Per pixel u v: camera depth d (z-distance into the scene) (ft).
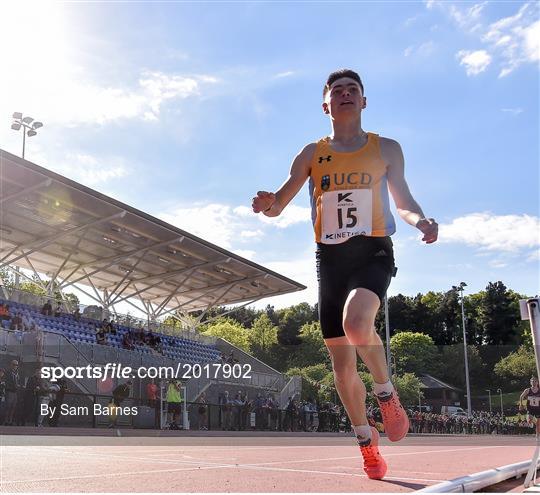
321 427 54.75
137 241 86.69
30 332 55.16
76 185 66.39
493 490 8.61
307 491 7.43
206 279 108.27
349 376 9.58
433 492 6.95
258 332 114.32
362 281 8.96
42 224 78.54
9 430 38.60
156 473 9.57
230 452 18.21
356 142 10.02
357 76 10.23
